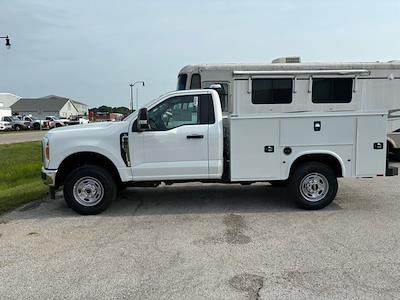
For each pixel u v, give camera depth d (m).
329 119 6.72
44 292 3.95
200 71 10.84
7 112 79.00
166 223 6.23
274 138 6.74
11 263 4.69
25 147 21.30
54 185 6.71
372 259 4.62
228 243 5.25
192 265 4.54
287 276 4.20
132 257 4.81
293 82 10.72
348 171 6.82
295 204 7.08
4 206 7.43
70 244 5.31
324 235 5.51
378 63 11.20
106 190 6.74
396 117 11.41
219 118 6.75
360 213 6.64
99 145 6.66
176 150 6.70
